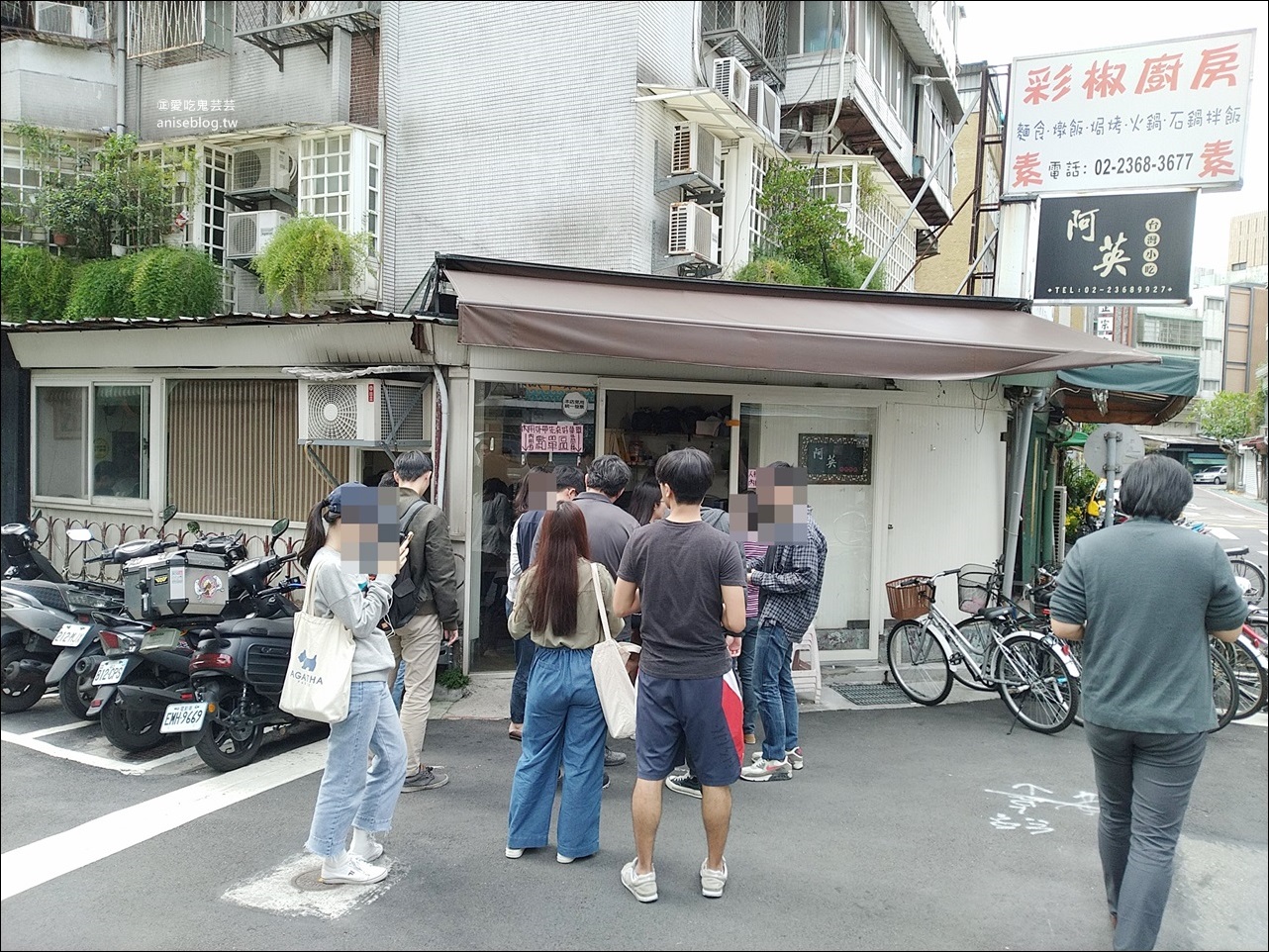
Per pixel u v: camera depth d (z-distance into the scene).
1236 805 4.90
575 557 3.94
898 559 8.29
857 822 4.49
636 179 9.02
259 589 5.54
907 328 6.69
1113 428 7.98
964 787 5.02
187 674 5.20
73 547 9.03
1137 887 3.17
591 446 7.29
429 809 4.56
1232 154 7.18
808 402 7.78
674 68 9.75
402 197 10.05
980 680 6.58
